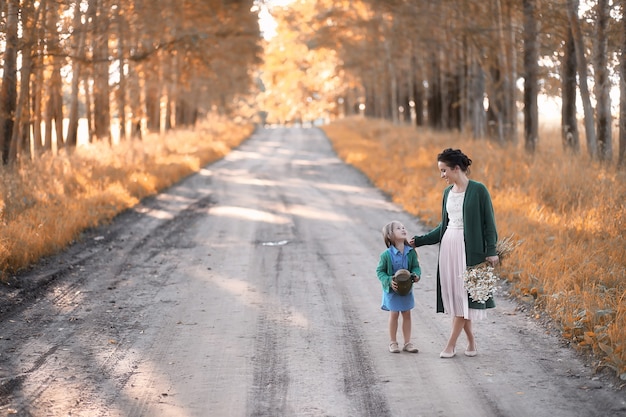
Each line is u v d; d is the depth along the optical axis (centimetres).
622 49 1612
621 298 761
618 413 532
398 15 2936
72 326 800
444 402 568
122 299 928
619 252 970
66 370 652
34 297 924
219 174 2850
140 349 717
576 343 698
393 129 4634
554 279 875
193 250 1290
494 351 696
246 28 3147
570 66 2020
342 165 3278
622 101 1633
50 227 1277
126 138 3372
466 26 2372
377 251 1261
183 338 755
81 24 1883
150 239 1399
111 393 596
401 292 675
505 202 1438
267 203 1975
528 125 2183
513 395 578
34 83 2205
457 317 671
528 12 2077
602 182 1411
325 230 1506
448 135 3425
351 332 773
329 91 8819
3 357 687
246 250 1288
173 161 2862
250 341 742
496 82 2591
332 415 546
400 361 673
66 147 2483
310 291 968
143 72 3194
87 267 1123
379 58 4866
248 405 569
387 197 2064
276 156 3950
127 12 2083
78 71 2578
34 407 562
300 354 698
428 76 4134
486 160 1975
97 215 1565
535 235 1148
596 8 1712
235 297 938
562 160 1711
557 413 538
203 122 5597
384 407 561
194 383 620
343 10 4000
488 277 653
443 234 675
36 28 1730
